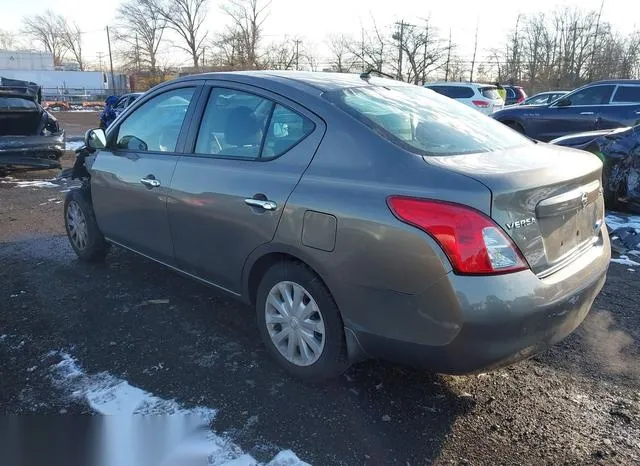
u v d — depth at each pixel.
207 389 2.93
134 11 68.12
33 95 10.29
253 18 56.38
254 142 3.17
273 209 2.88
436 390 2.96
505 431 2.64
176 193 3.52
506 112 12.15
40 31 93.00
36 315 3.83
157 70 67.19
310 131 2.90
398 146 2.62
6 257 5.13
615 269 4.91
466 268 2.26
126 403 2.80
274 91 3.14
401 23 46.28
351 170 2.66
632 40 48.16
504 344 2.32
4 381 3.00
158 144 3.86
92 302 4.06
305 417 2.71
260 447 2.49
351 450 2.48
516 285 2.30
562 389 3.00
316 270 2.72
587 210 2.83
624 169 6.70
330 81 3.27
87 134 4.34
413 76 47.25
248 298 3.25
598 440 2.59
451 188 2.32
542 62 50.91
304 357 2.92
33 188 8.86
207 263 3.43
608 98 10.75
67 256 5.16
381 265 2.45
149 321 3.75
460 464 2.42
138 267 4.83
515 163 2.62
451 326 2.30
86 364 3.19
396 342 2.50
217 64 60.31
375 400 2.86
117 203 4.17
